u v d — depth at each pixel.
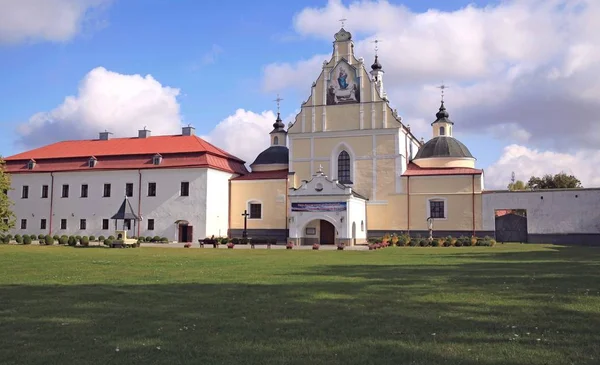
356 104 67.75
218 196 69.38
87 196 72.25
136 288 18.64
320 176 60.91
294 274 23.75
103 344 10.26
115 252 43.69
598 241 59.31
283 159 74.56
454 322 12.08
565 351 9.48
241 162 77.62
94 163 72.50
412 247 54.66
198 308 14.18
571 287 17.98
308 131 69.12
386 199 65.88
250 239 62.84
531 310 13.53
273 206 69.12
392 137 66.19
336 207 60.00
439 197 64.19
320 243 63.59
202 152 68.75
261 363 8.91
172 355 9.46
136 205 69.81
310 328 11.52
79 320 12.62
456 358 9.09
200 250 48.16
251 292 17.34
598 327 11.44
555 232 60.91
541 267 26.61
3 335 11.06
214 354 9.49
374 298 15.81
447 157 67.75
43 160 75.38
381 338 10.55
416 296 16.19
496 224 64.50
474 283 19.53
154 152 70.75
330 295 16.50
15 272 25.34
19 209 74.88
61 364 8.96
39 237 69.12
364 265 29.19
